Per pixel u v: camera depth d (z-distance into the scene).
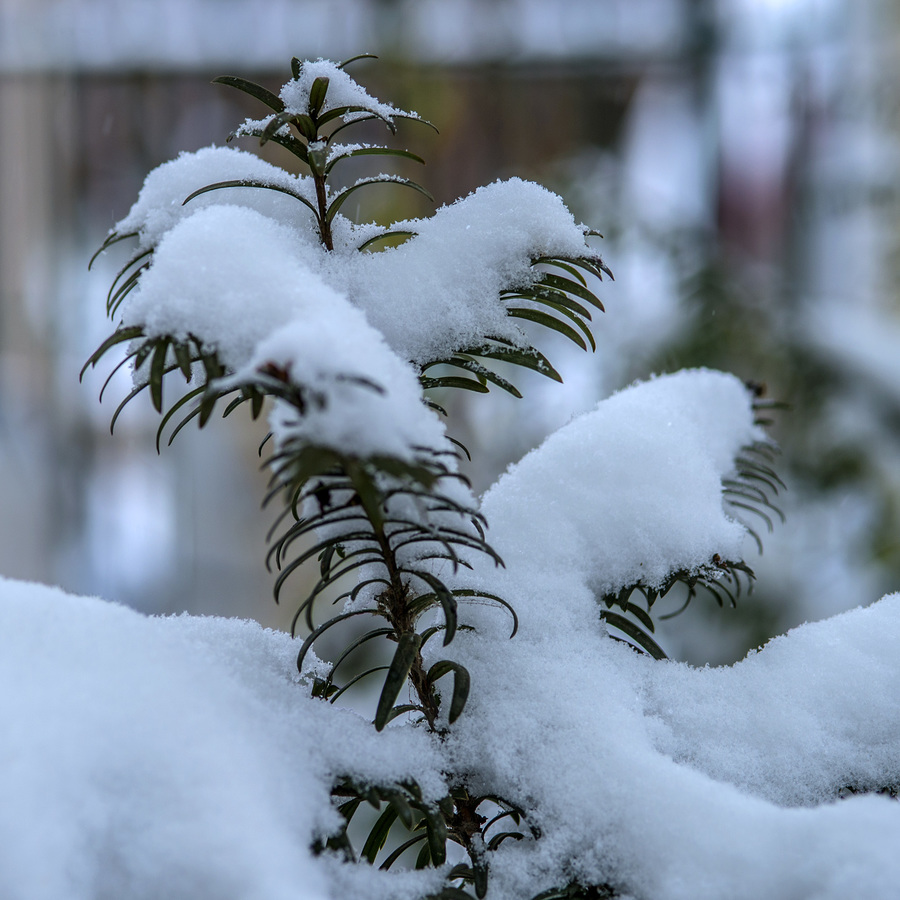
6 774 0.64
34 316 2.63
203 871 0.64
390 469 0.63
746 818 0.67
